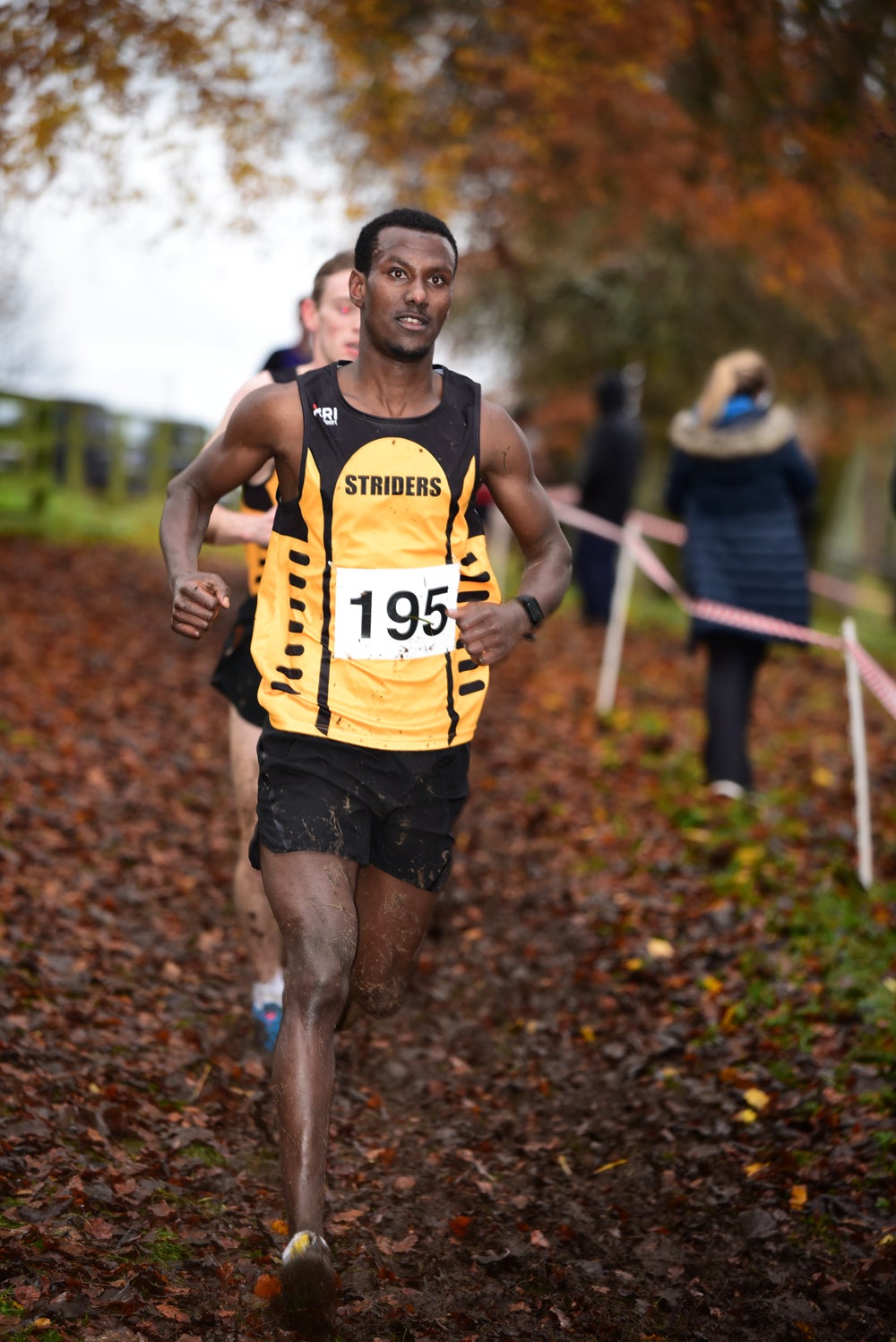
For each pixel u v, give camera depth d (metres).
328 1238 8.28
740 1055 11.02
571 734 21.97
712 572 17.88
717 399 17.91
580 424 45.69
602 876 15.49
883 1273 8.05
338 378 7.81
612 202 30.20
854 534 101.31
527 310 44.19
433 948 13.63
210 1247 7.85
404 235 7.59
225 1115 9.77
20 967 11.46
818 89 18.14
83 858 14.48
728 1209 8.86
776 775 19.72
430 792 7.86
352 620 7.63
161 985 11.91
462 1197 9.06
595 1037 11.73
